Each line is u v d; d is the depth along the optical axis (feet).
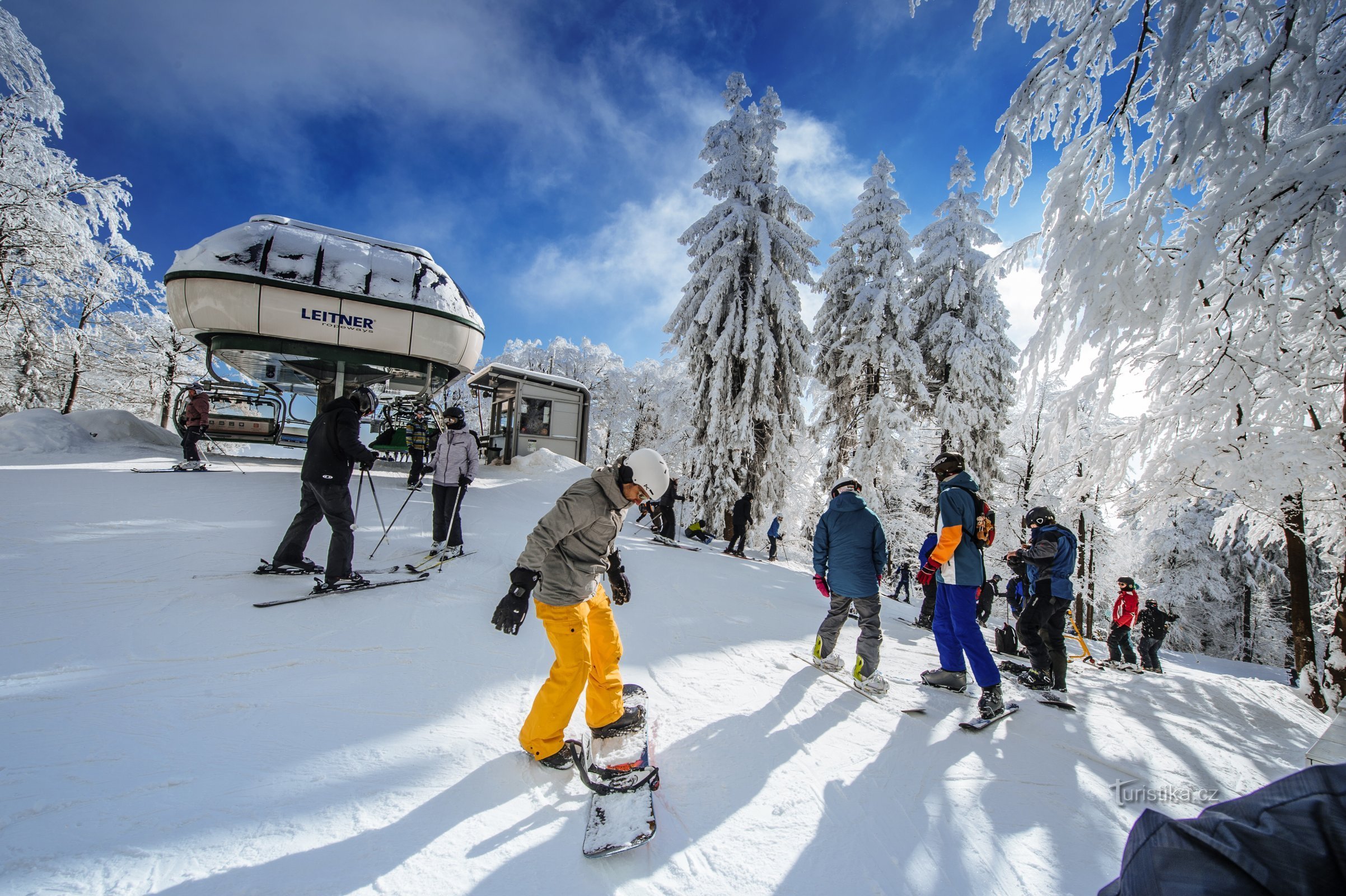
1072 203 15.15
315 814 6.79
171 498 22.52
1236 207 12.65
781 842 7.13
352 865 6.04
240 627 12.17
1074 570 14.88
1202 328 17.85
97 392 76.33
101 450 33.58
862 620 12.94
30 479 23.30
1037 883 6.70
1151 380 20.77
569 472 45.37
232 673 10.18
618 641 8.94
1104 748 10.86
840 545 13.34
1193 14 12.62
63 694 8.92
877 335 55.36
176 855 5.92
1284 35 12.36
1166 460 20.24
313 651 11.41
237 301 33.81
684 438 65.21
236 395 39.32
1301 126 15.16
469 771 8.02
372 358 37.73
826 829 7.45
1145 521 22.33
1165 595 73.05
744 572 29.32
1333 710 17.90
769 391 51.49
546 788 7.78
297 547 15.93
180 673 9.99
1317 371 18.80
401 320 37.29
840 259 60.75
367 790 7.34
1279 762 11.10
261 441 37.27
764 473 53.67
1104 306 13.94
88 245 50.85
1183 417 18.48
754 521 53.16
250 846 6.16
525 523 28.02
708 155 55.01
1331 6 13.38
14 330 52.44
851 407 59.98
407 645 12.22
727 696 11.66
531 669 11.71
